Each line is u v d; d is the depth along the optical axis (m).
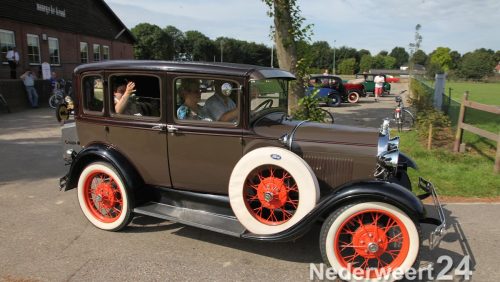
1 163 7.28
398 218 3.20
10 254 3.84
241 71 3.64
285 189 3.55
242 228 3.70
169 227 4.50
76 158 4.36
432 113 10.18
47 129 10.92
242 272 3.56
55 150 8.34
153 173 4.20
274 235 3.45
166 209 4.16
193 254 3.88
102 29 29.69
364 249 3.34
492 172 6.41
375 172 3.57
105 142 4.35
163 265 3.66
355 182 3.30
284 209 3.65
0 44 19.08
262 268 3.64
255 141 3.70
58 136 9.90
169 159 4.05
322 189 3.77
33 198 5.42
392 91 32.44
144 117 4.07
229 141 3.77
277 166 3.48
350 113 16.08
